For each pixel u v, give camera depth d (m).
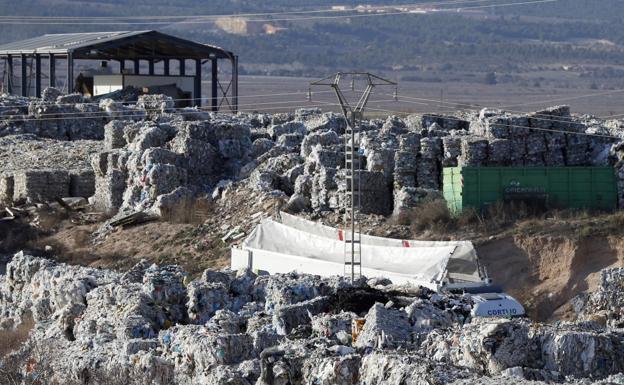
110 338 64.75
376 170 111.19
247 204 117.31
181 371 56.78
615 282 82.38
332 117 137.88
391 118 133.50
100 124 159.25
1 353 71.38
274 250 97.62
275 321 60.56
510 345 50.34
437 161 111.44
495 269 95.50
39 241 122.19
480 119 119.44
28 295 83.06
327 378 49.28
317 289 66.44
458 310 62.84
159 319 67.25
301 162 123.38
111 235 120.00
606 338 50.72
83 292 74.81
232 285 69.75
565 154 113.56
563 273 93.00
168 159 125.94
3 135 157.00
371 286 68.19
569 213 101.31
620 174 104.50
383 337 53.69
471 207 103.06
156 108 161.88
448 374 46.94
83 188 134.50
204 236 114.25
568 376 48.84
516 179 104.06
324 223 108.50
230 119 154.38
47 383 61.56
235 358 56.16
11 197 136.62
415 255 86.56
